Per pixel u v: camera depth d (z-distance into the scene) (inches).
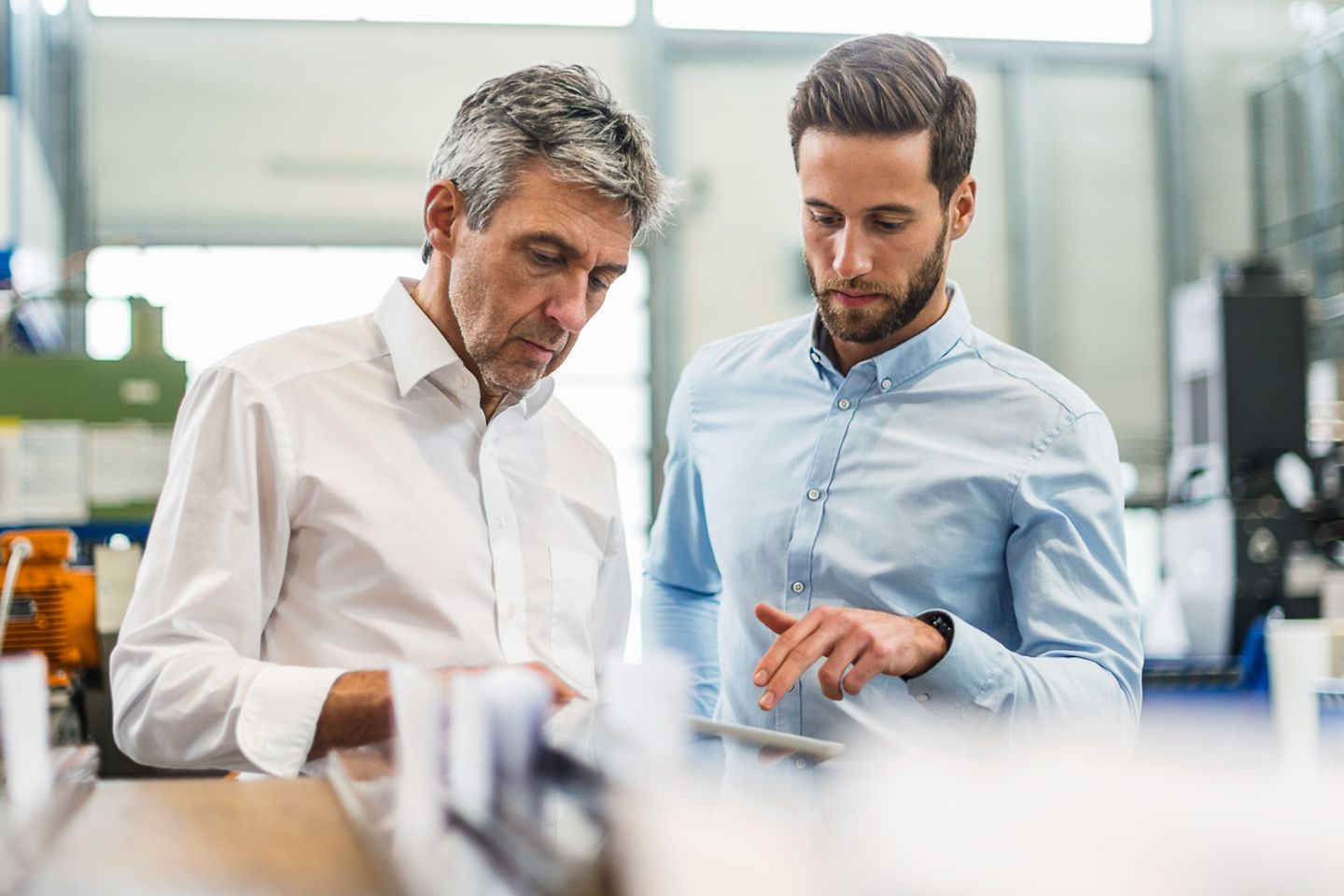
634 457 258.5
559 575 54.4
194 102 250.8
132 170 248.7
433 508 51.0
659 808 18.4
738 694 60.7
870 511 57.8
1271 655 81.6
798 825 17.9
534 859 20.9
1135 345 280.5
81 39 247.0
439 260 52.2
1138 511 276.8
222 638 46.5
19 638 81.5
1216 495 148.7
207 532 47.5
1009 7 278.7
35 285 144.9
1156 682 106.4
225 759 43.4
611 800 20.4
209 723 42.8
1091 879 14.1
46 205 199.5
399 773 29.2
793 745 34.0
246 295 251.1
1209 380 152.1
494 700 24.7
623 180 47.3
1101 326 279.6
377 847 25.7
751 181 267.6
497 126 47.8
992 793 16.3
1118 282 280.7
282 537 49.3
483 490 52.6
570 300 48.2
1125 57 281.0
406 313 52.6
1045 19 279.7
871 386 59.4
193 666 43.8
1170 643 151.5
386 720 41.0
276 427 49.3
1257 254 282.0
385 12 256.5
